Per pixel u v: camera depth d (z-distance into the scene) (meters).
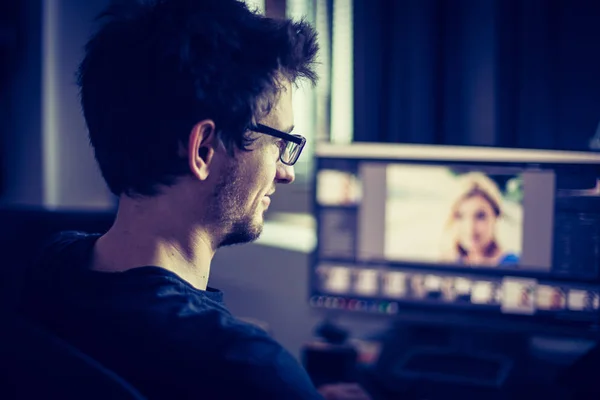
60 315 0.60
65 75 2.05
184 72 0.59
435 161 1.33
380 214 1.39
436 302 1.36
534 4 1.48
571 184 1.24
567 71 1.47
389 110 1.66
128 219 0.64
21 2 2.02
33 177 2.07
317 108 1.78
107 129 0.62
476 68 1.56
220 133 0.61
